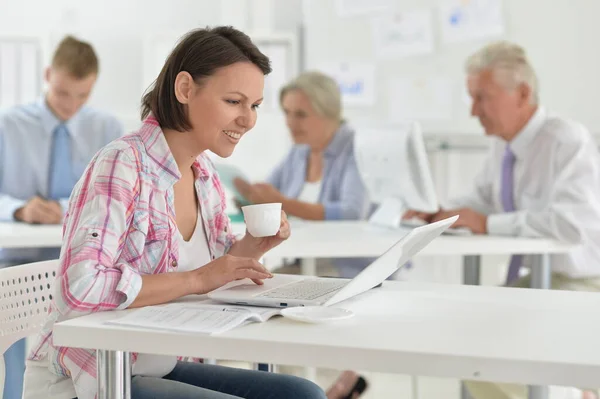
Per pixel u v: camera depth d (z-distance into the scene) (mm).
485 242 2361
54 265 1578
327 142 3303
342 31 4102
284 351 1029
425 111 4020
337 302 1274
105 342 1094
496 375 958
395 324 1146
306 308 1215
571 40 3922
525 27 3928
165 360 1400
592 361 944
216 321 1120
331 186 3242
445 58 3992
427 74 4012
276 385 1426
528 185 2746
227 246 1577
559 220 2471
